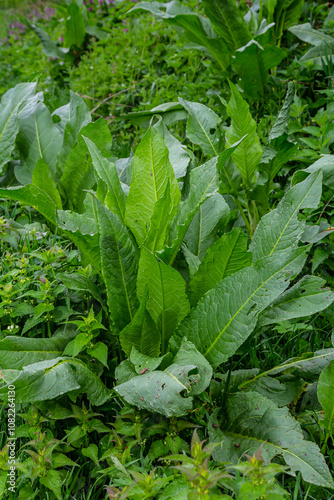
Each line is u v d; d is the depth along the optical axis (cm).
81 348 198
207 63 451
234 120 269
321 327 260
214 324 197
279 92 387
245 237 198
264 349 246
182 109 377
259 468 139
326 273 280
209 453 144
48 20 841
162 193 221
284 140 266
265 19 419
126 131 455
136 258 208
